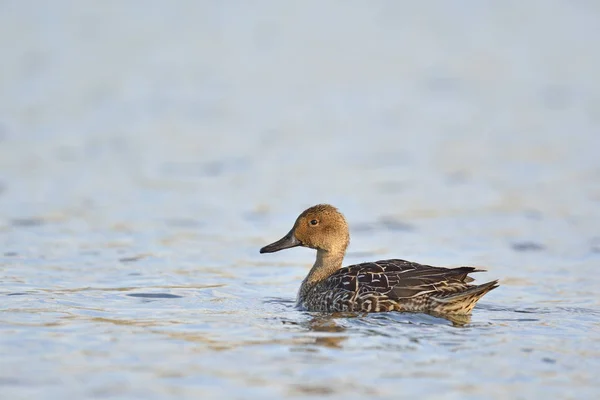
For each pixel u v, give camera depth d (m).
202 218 19.12
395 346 11.05
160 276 14.88
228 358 10.58
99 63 39.53
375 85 36.75
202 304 13.18
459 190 21.84
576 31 47.56
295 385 9.78
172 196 20.95
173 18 49.56
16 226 18.03
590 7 53.12
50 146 25.94
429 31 47.69
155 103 32.72
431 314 12.52
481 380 9.98
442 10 52.34
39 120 29.39
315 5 53.00
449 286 12.52
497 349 10.97
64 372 10.05
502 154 25.86
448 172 23.73
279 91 35.53
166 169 23.67
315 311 12.93
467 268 12.75
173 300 13.36
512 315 12.66
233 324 12.05
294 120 30.70
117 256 16.12
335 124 30.12
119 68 38.78
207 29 47.41
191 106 32.47
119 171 23.31
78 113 30.75
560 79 37.72
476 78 38.03
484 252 16.84
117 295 13.54
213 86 36.03
